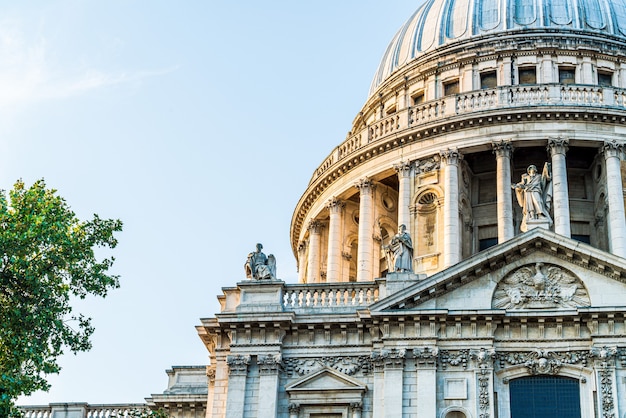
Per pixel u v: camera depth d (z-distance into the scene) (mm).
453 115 69812
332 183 76375
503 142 68375
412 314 48031
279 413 48500
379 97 82000
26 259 44719
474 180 72000
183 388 61812
